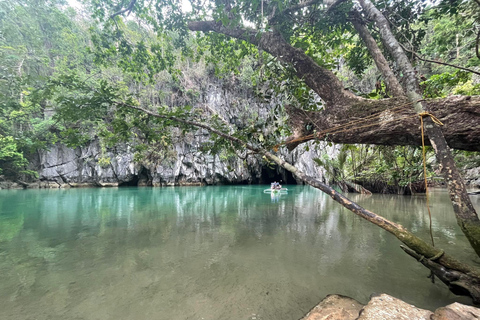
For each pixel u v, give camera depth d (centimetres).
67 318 213
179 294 255
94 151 2697
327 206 977
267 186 2970
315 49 602
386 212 766
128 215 754
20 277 298
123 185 2933
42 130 2342
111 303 238
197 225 600
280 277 294
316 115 441
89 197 1412
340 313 189
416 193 1460
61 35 2141
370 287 264
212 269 321
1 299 246
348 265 330
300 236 489
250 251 394
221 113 2956
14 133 2231
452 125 272
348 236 488
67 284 279
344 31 557
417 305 224
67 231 539
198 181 3114
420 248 236
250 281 284
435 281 278
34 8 1853
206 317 214
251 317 213
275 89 448
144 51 723
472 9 457
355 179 1517
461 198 219
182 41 751
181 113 542
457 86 936
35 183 2556
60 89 1802
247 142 458
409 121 308
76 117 582
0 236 495
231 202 1137
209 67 2964
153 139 685
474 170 1672
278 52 511
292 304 234
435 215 713
